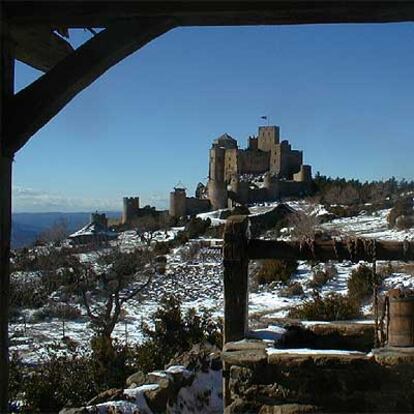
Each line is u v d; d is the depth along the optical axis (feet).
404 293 17.26
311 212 158.40
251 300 72.43
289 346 19.47
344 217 145.89
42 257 104.47
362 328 20.16
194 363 25.59
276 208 164.14
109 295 72.38
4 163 10.60
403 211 122.21
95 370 32.81
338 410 15.93
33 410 29.01
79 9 10.73
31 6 10.77
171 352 36.35
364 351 17.95
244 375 16.28
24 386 31.63
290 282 81.56
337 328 20.24
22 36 12.16
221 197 235.81
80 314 79.20
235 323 18.34
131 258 89.97
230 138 310.45
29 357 50.14
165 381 22.57
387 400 15.85
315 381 16.10
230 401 16.51
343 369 15.98
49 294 88.17
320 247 18.57
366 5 10.44
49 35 12.44
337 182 227.20
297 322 21.43
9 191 10.69
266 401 16.17
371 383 15.93
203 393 24.77
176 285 94.43
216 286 93.97
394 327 17.04
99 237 156.87
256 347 17.15
